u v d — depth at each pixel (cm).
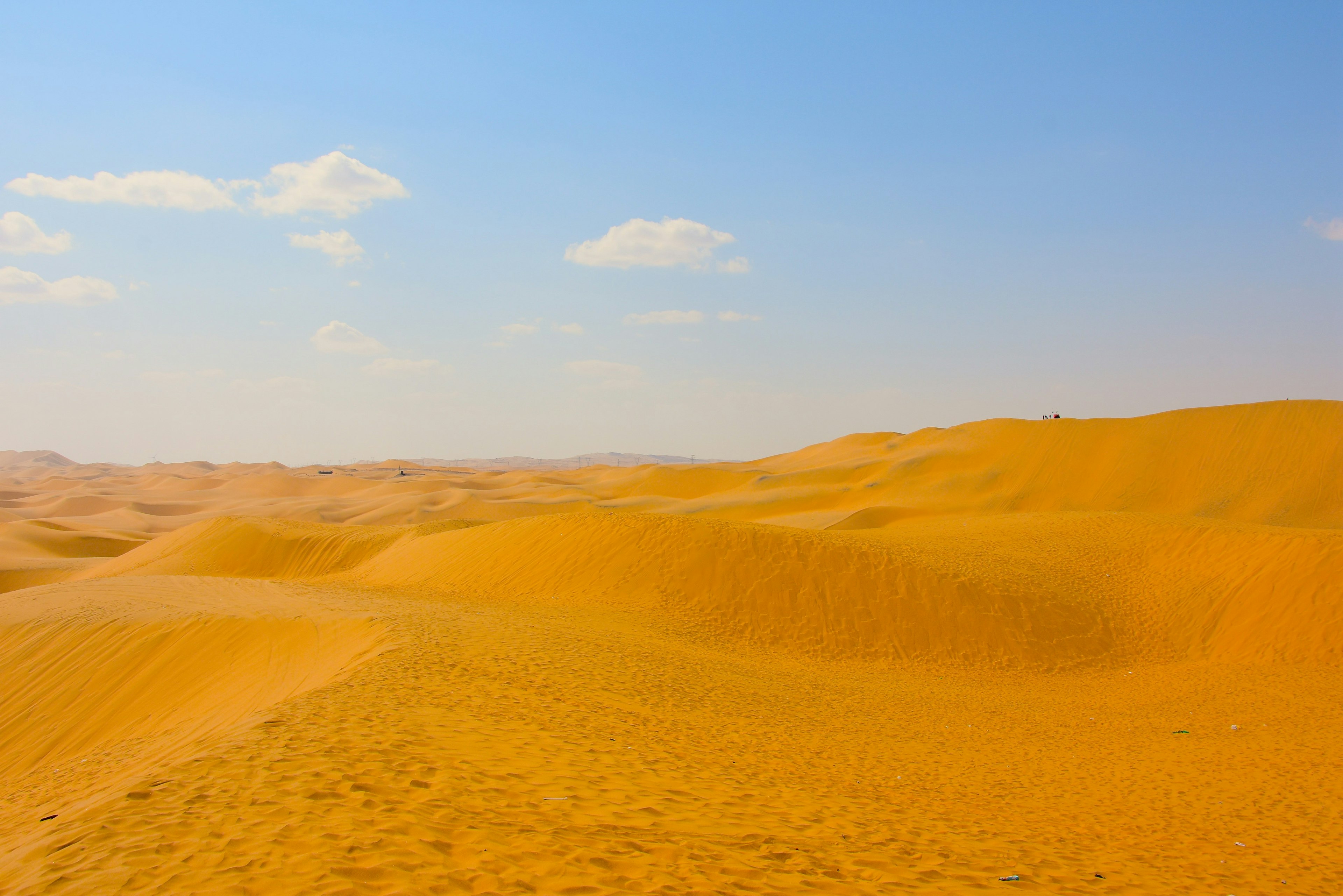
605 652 1861
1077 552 3559
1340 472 6278
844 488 8838
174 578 3428
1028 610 2839
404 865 532
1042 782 1305
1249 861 922
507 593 2997
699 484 11162
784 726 1478
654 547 3094
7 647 2272
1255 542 3131
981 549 3600
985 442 8681
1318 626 2564
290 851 539
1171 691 2242
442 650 1539
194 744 991
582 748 974
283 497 13775
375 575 3819
